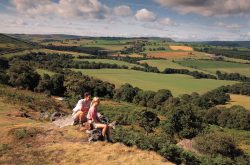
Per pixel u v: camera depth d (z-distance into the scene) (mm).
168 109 127562
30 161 18266
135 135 22500
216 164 30203
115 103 133250
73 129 23078
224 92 175500
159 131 92250
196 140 65875
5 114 36688
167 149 22484
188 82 193750
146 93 144750
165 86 177875
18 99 56594
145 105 144500
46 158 18734
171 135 89875
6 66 158250
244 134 109500
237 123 118812
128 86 154250
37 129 22641
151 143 22078
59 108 68500
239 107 132500
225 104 158000
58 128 23297
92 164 18250
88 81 142750
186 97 154750
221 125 123125
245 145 91062
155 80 191875
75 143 20875
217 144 63875
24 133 21656
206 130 93250
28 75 120688
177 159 23219
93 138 21406
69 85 129000
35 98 69250
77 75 155625
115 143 21312
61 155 19156
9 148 19812
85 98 23922
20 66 124062
